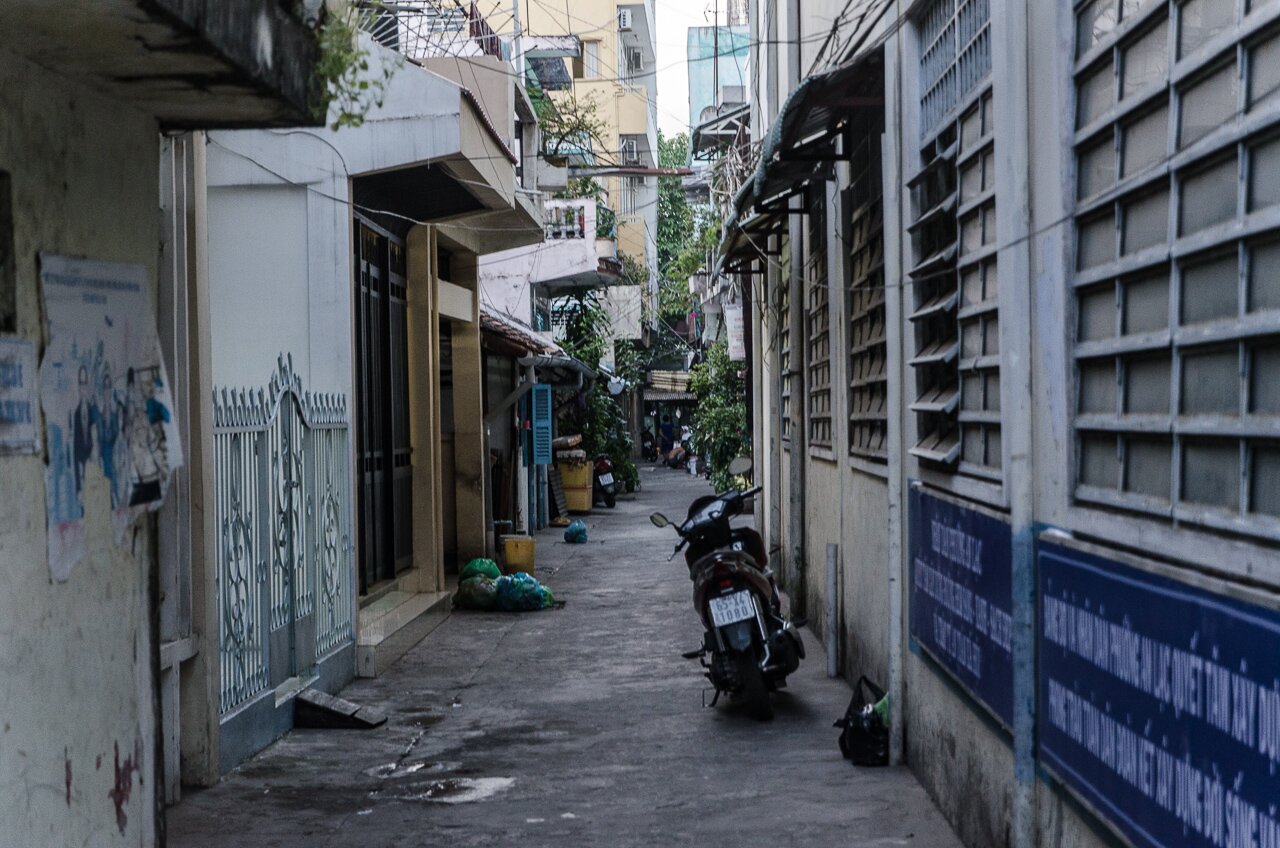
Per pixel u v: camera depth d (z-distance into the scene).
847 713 7.16
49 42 3.67
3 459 3.63
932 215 5.95
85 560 4.17
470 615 13.35
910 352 6.59
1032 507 4.41
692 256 36.53
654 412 59.53
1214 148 2.97
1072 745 3.88
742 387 24.77
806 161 8.62
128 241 4.59
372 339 11.78
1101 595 3.61
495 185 11.90
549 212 25.36
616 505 30.52
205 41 3.67
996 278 4.99
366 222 11.27
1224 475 2.99
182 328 6.57
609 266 26.28
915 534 6.45
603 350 31.11
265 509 7.89
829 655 9.52
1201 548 3.05
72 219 4.15
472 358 15.82
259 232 10.05
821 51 9.01
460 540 15.82
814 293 11.42
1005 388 4.66
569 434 30.27
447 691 9.43
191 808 6.35
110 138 4.43
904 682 6.81
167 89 4.25
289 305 10.02
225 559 7.19
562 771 7.02
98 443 4.29
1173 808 3.10
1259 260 2.81
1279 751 2.56
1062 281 4.09
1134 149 3.57
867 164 8.19
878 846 5.47
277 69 4.29
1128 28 3.54
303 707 8.21
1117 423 3.63
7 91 3.75
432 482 13.16
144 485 4.65
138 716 4.60
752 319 17.69
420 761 7.32
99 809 4.24
